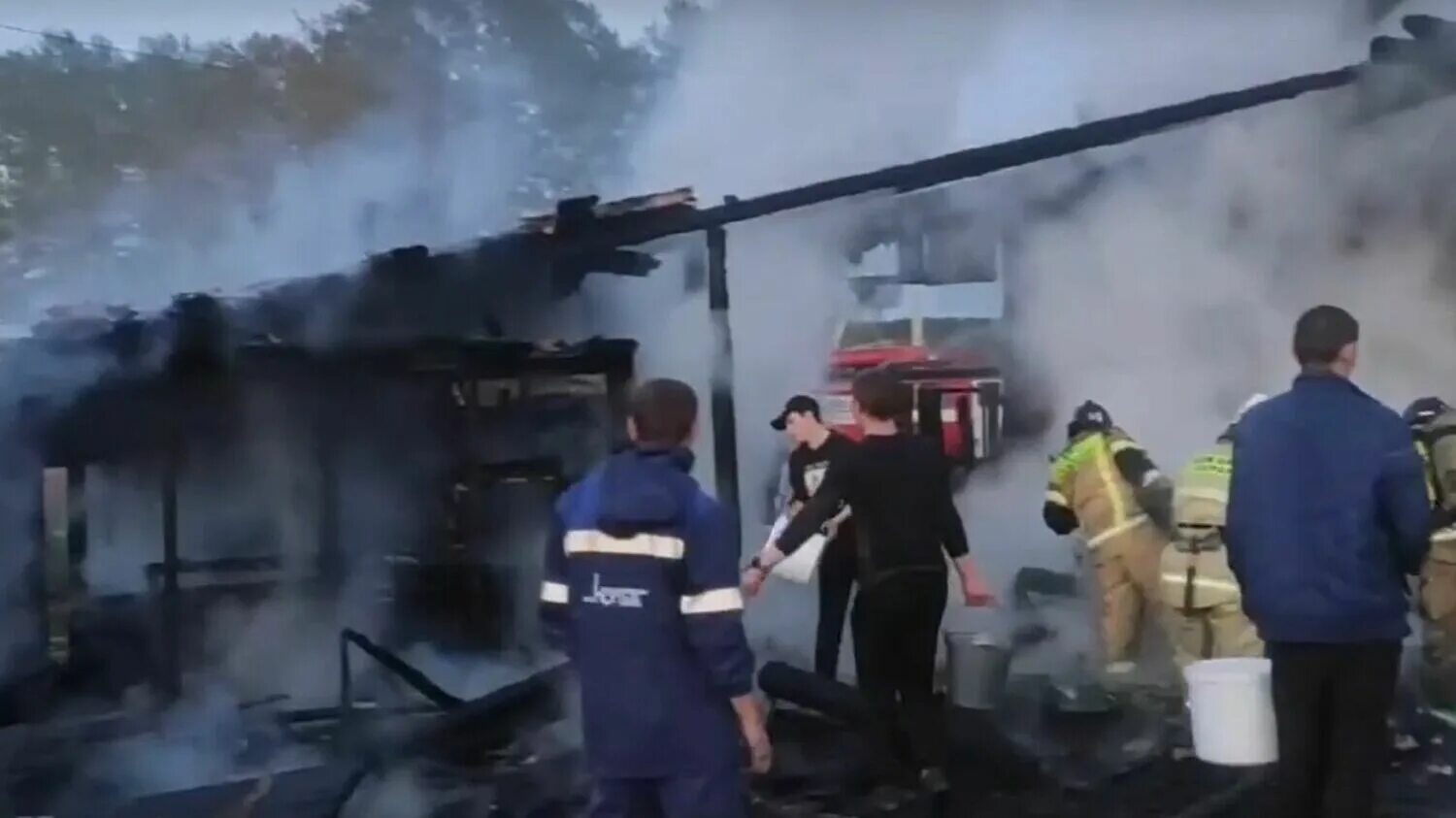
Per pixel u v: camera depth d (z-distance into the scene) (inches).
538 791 215.9
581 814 206.2
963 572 221.9
